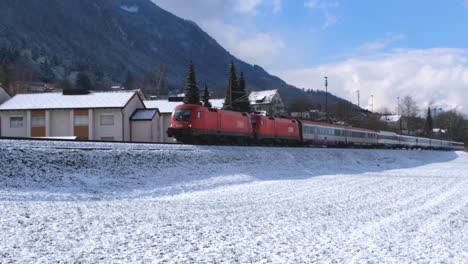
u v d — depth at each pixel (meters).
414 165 52.88
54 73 186.88
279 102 117.69
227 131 35.59
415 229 13.92
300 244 11.36
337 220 15.12
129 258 9.49
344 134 56.94
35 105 49.56
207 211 16.11
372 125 108.75
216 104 75.88
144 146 27.00
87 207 15.73
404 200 20.91
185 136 32.44
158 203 17.86
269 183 26.22
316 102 153.50
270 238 11.95
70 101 49.62
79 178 20.81
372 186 26.91
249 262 9.55
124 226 12.67
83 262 9.09
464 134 143.25
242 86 81.62
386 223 14.80
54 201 16.92
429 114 152.75
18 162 19.80
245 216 15.33
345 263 9.71
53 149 21.78
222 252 10.30
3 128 50.03
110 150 24.16
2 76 118.31
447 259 10.39
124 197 19.45
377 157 52.09
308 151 40.66
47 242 10.54
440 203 20.14
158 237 11.51
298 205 18.38
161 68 144.38
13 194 17.12
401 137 74.69
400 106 142.62
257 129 39.78
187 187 22.89
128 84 196.75
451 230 13.98
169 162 26.06
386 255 10.53
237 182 25.83
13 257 9.26
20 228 11.73
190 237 11.69
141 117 48.75
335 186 26.17
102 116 47.94
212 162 28.53
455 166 52.00
